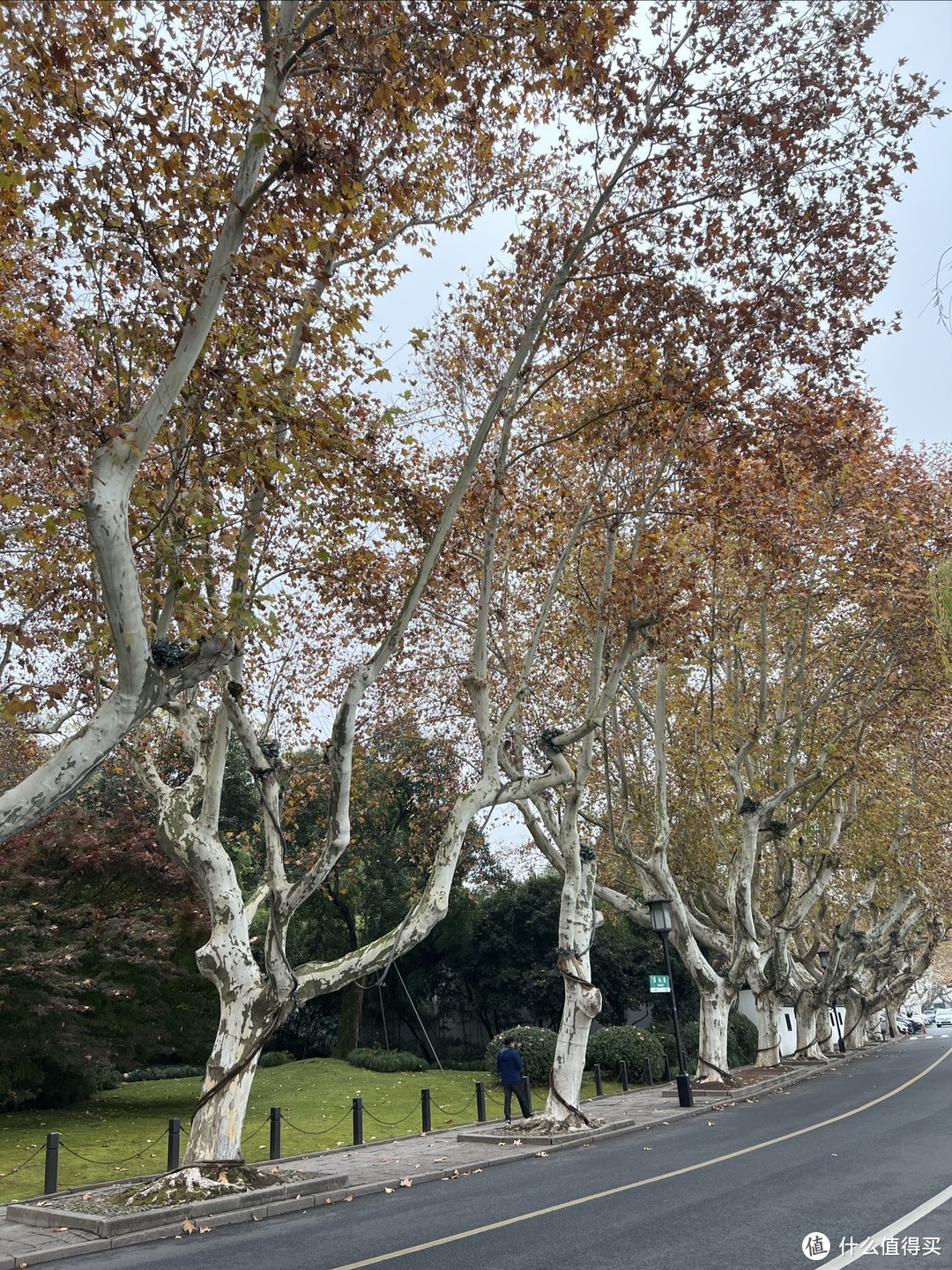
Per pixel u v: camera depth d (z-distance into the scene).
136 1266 8.54
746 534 18.38
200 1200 10.97
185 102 10.06
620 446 15.70
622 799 23.56
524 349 13.26
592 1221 9.26
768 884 34.91
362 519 14.14
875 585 21.91
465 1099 24.61
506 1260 7.77
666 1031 34.44
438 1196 11.72
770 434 15.43
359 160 10.53
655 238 13.65
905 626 22.55
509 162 14.40
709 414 14.67
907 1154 12.59
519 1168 13.88
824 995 37.00
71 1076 22.05
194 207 9.88
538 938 37.72
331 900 34.38
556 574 16.19
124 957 19.80
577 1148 15.63
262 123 8.48
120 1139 17.59
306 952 35.12
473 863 35.84
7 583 12.01
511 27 9.91
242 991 12.29
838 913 44.81
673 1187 10.98
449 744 22.27
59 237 10.02
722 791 28.03
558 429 17.28
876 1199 9.62
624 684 24.20
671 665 25.95
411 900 33.69
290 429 11.94
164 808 12.99
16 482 11.26
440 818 28.69
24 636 10.10
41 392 9.78
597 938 37.75
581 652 22.14
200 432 11.19
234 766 30.30
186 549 10.33
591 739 17.72
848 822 29.66
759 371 14.34
